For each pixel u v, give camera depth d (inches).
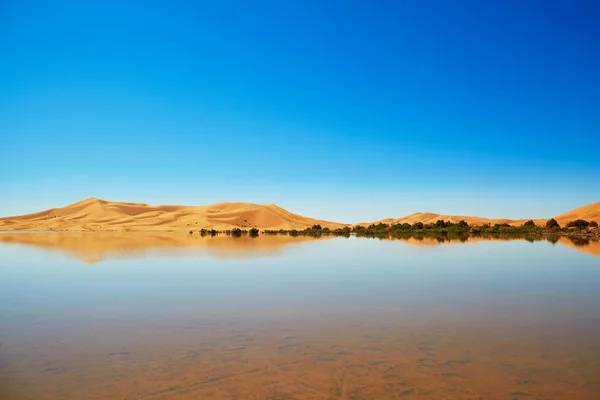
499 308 544.1
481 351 368.8
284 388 294.2
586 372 320.2
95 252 1501.0
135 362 345.4
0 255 1395.2
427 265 1054.4
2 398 280.1
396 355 359.3
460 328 444.8
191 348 380.2
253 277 830.5
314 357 354.6
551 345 385.1
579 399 275.7
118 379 310.5
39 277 839.7
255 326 454.3
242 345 387.5
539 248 1678.2
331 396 281.3
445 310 530.6
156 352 369.7
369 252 1498.5
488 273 895.1
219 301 589.6
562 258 1245.1
